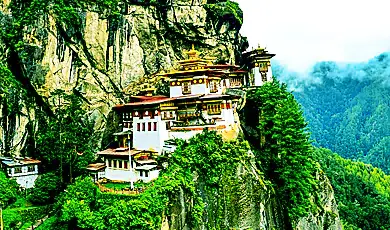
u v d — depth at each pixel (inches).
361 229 5068.9
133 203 1948.8
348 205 5546.3
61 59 2874.0
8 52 2792.8
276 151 2938.0
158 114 2687.0
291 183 2812.5
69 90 2891.2
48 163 2780.5
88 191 2085.4
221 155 2440.9
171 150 2596.0
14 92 2746.1
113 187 2373.3
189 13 3395.7
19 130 2770.7
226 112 2810.0
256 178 2544.3
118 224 1909.4
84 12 2967.5
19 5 2864.2
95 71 2994.6
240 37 4023.1
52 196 2407.7
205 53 3553.2
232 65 3528.5
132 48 3152.1
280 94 3095.5
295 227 2827.3
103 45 3034.0
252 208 2456.9
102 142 2928.2
